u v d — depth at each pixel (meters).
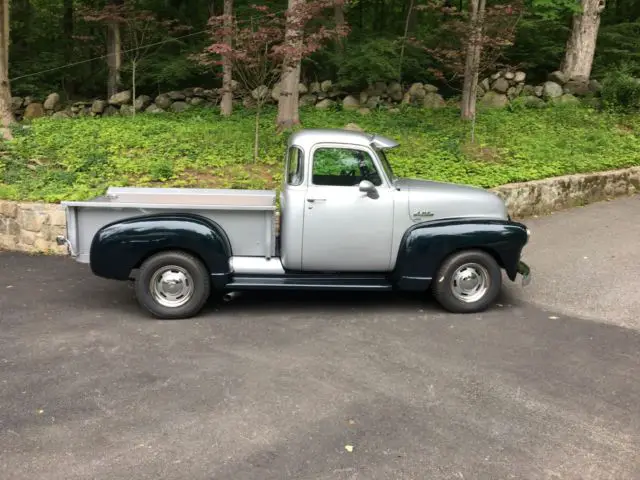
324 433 3.77
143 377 4.56
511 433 3.80
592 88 16.27
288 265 6.03
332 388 4.39
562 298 6.58
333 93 16.73
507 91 16.23
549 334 5.52
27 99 17.66
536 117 14.79
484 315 6.05
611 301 6.46
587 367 4.79
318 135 6.06
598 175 11.45
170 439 3.70
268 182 9.91
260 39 10.62
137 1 18.25
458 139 12.69
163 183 9.72
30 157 11.02
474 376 4.61
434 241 5.91
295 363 4.84
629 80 15.31
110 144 11.80
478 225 5.98
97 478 3.31
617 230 9.45
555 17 16.00
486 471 3.40
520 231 6.02
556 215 10.55
